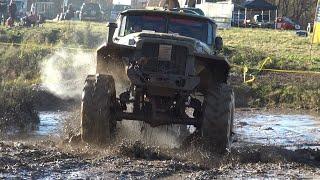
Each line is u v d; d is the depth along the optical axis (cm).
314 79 2319
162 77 924
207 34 1119
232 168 803
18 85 1627
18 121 1283
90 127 901
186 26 1116
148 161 807
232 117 958
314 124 1648
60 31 2978
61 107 1659
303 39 3569
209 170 780
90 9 4697
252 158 897
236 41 3312
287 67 2527
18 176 663
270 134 1403
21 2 5275
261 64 2505
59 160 771
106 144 902
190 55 933
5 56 2112
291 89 2156
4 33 2909
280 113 1919
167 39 938
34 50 2294
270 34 3891
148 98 949
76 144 916
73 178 673
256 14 5425
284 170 807
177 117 951
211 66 981
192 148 904
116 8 5519
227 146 923
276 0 7019
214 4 4731
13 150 815
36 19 3644
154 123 945
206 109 922
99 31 3070
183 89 930
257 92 2142
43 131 1228
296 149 1088
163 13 1117
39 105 1645
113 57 977
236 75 2328
